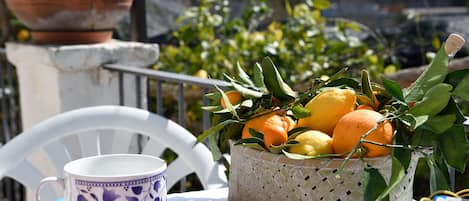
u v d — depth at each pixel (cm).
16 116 386
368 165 86
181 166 151
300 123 96
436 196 95
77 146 208
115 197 89
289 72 320
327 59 327
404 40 424
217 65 323
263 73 98
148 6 415
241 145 92
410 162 86
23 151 142
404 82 296
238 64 102
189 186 309
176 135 153
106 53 240
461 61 278
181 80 198
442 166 93
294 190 88
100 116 152
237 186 96
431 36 445
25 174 141
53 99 239
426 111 87
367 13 517
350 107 93
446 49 94
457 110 89
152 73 214
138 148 243
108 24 246
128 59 247
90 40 244
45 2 229
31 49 239
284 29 335
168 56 335
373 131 86
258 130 93
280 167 89
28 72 255
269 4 406
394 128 88
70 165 95
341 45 323
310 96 99
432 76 90
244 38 324
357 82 101
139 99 240
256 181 92
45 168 239
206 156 150
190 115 316
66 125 149
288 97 98
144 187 91
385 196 84
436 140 88
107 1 236
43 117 247
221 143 102
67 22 236
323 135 90
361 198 88
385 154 87
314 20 339
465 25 494
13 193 360
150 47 254
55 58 228
